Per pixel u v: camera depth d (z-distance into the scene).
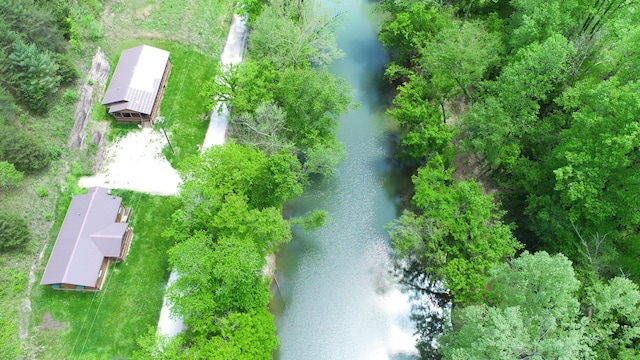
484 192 54.47
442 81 52.97
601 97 39.88
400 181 57.16
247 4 61.12
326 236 52.50
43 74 48.53
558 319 35.75
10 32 47.50
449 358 36.78
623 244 43.97
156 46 59.28
